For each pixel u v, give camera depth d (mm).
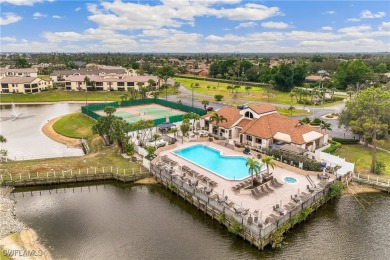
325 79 164625
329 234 37688
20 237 36250
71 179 51812
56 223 40062
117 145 66188
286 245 35562
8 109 118375
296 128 62312
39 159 59938
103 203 45812
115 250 34625
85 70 189500
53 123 91188
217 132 72438
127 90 153875
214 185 45531
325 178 47281
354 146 66125
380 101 62469
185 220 41125
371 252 34344
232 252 34531
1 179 49906
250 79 196375
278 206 38344
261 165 48531
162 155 58938
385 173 52531
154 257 33562
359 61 153625
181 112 104062
